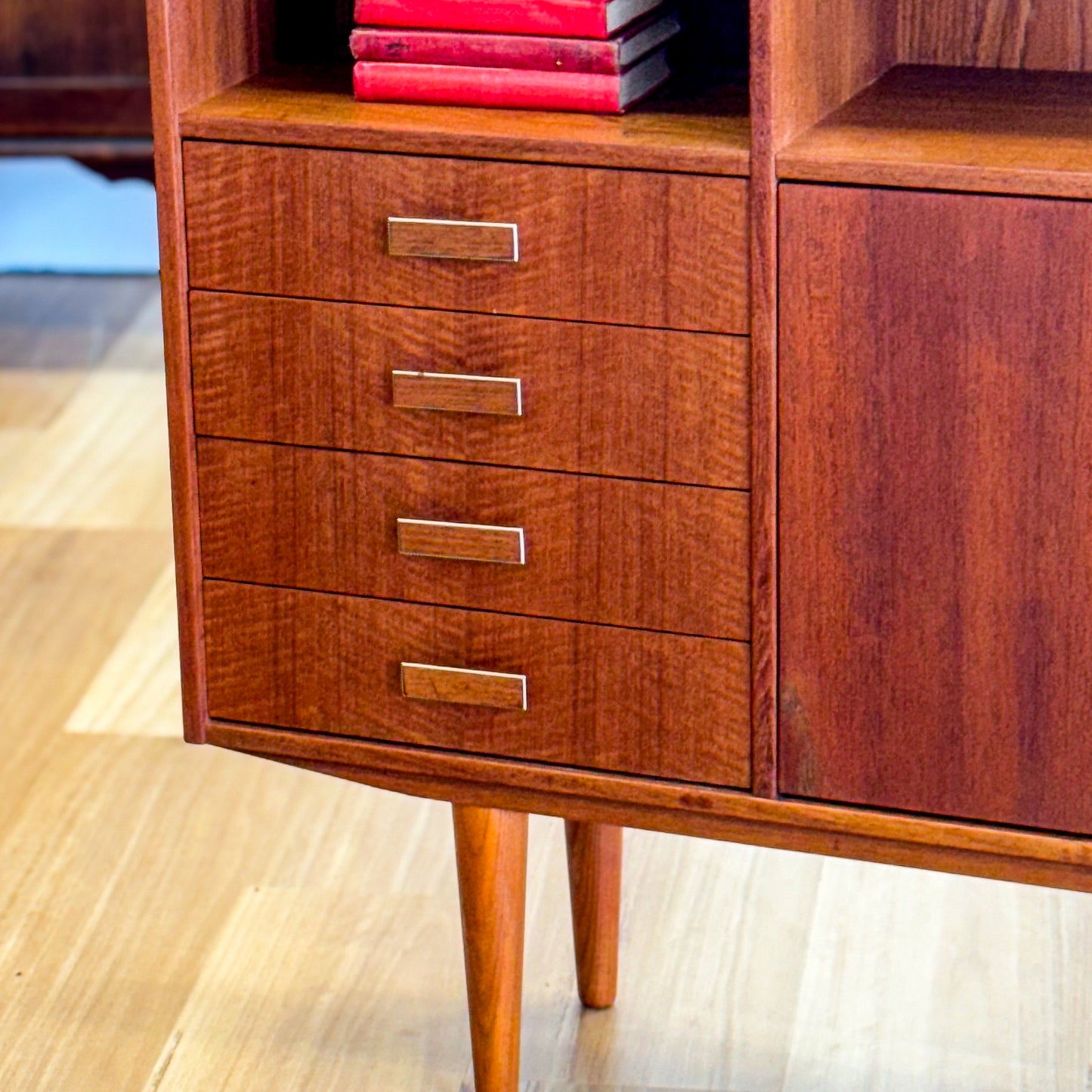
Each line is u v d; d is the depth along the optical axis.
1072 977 1.71
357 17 1.24
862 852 1.26
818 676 1.23
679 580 1.23
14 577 2.52
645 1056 1.62
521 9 1.21
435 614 1.29
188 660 1.36
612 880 1.62
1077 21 1.33
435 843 1.96
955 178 1.10
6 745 2.14
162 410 3.02
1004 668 1.19
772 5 1.09
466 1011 1.69
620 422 1.21
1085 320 1.10
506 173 1.18
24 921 1.82
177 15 1.22
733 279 1.16
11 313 3.43
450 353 1.23
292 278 1.25
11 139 3.04
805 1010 1.67
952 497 1.16
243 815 2.01
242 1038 1.65
